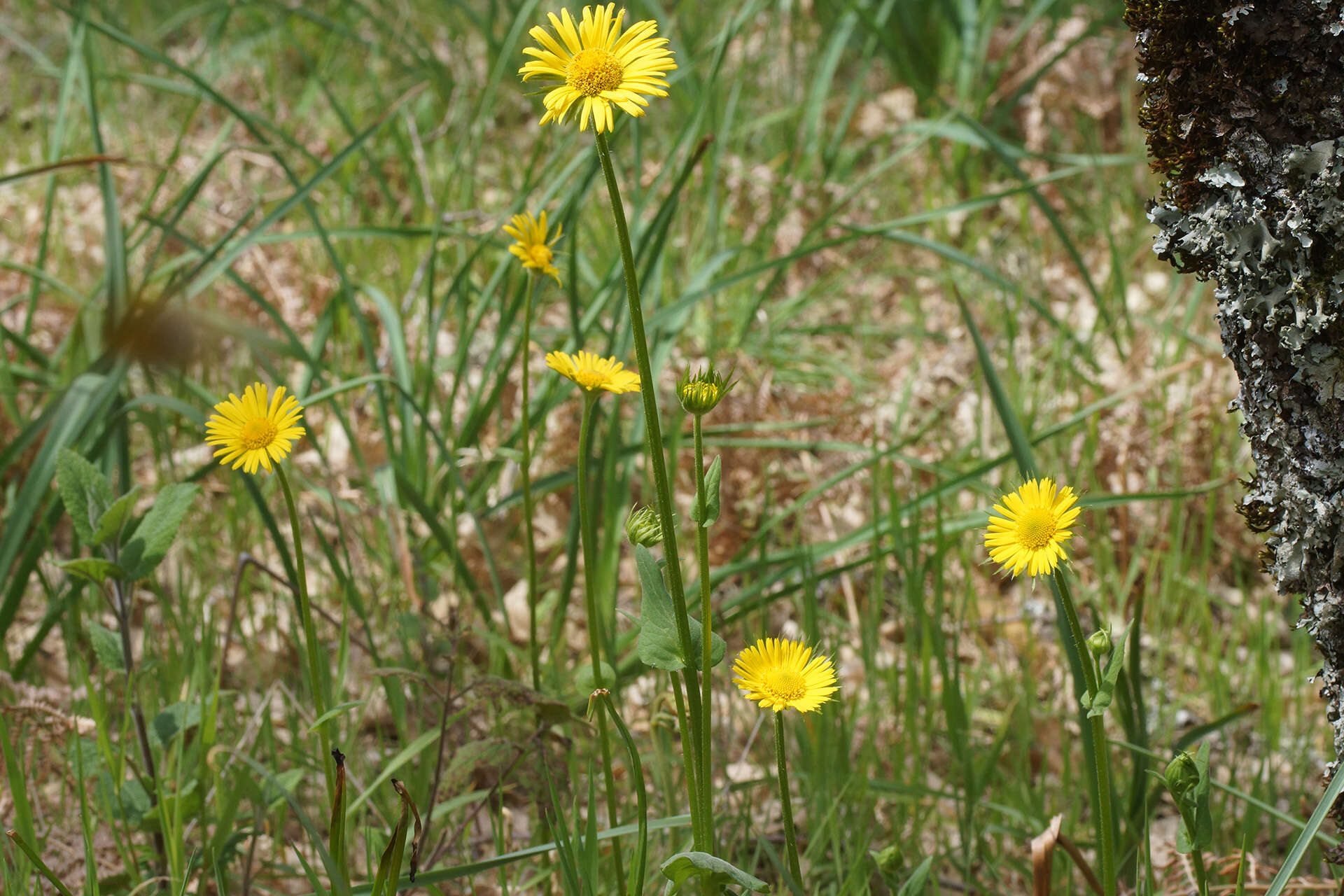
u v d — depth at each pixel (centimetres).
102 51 591
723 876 138
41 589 281
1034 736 249
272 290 371
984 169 499
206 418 252
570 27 124
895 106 507
